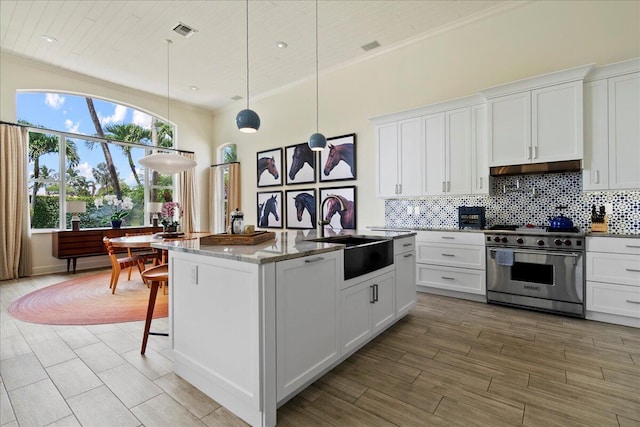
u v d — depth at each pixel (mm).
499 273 3361
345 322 2104
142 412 1661
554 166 3131
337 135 5332
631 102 2814
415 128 4152
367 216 4992
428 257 3865
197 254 1847
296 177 5926
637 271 2666
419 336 2611
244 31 4223
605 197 3199
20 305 3516
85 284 4500
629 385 1853
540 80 3166
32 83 5074
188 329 1938
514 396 1760
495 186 3871
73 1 3617
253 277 1522
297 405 1706
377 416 1608
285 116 6145
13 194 4820
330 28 4156
